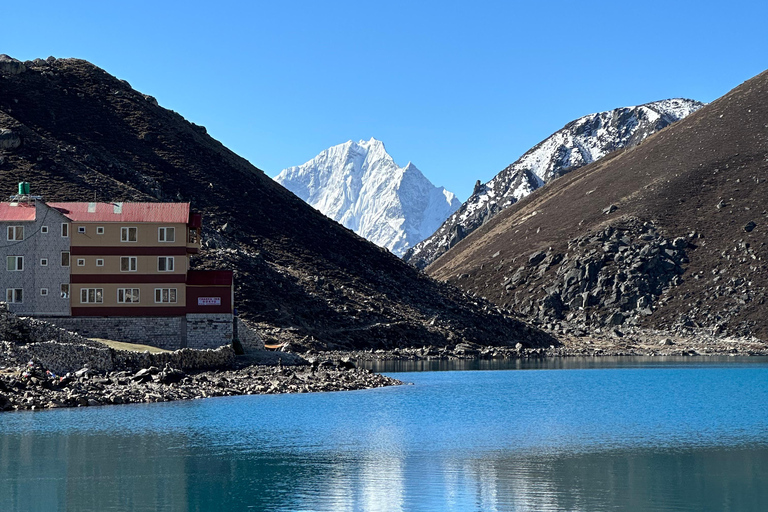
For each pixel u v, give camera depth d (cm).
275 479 4475
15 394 6694
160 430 5878
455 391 9262
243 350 10600
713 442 5769
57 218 9806
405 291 19800
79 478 4456
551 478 4550
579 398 8762
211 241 16925
